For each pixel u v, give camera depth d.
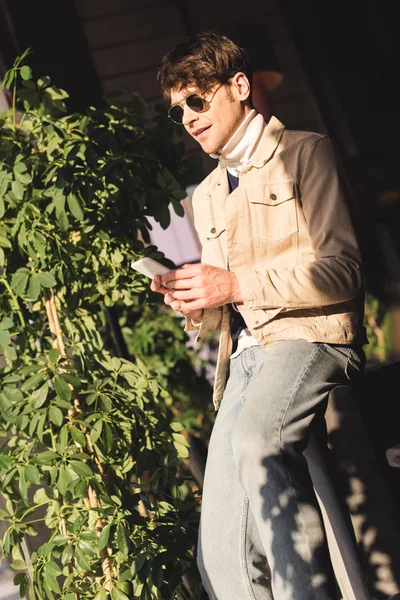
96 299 2.98
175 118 2.17
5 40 4.62
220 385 2.21
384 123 5.70
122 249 2.92
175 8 5.39
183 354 4.64
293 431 1.88
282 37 5.73
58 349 2.78
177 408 4.75
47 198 2.81
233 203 2.08
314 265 1.95
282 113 5.67
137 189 2.91
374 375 2.29
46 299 2.82
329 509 2.06
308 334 1.98
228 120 2.11
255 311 2.01
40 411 2.50
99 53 5.17
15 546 2.68
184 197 2.99
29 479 2.45
